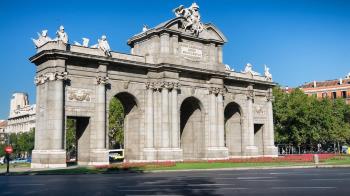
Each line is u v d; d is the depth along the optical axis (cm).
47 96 4862
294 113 9350
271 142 7581
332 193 1898
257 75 7575
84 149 5250
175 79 5875
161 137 5725
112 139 10494
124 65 5541
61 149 4803
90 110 5188
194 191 2048
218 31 6588
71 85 5056
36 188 2309
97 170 4047
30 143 14525
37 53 4984
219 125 6381
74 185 2469
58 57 4881
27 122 19000
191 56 6216
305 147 11875
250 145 7156
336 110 11494
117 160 8519
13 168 5019
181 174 3441
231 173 3453
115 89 5491
